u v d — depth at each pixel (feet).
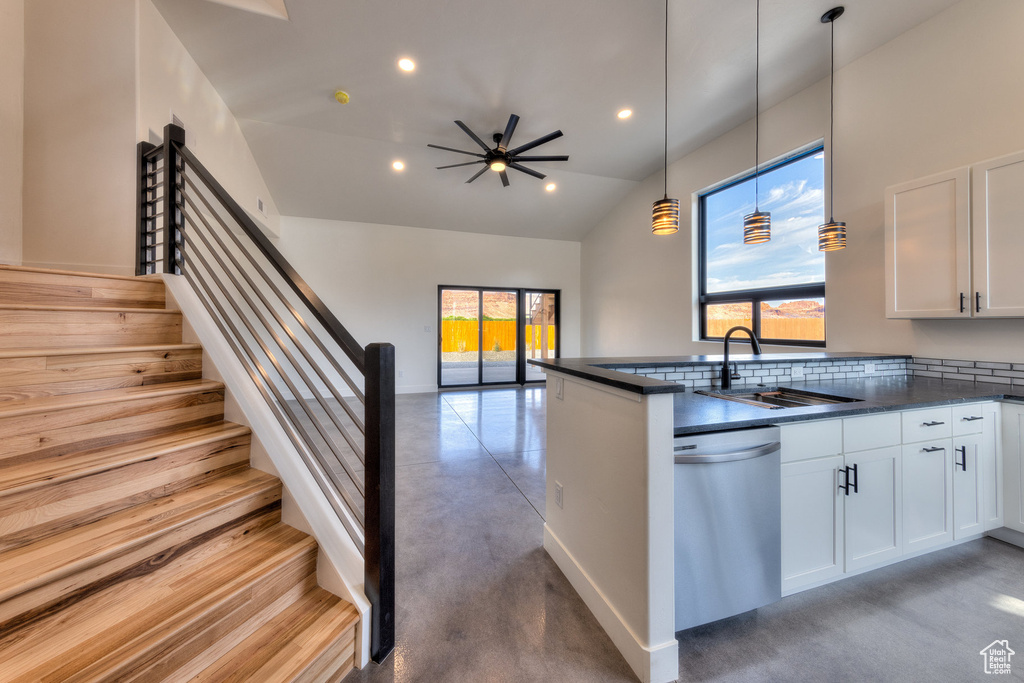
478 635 4.71
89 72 8.27
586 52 10.19
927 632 4.73
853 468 5.41
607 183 19.45
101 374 4.89
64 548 3.34
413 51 10.23
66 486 3.62
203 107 11.32
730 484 4.58
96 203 8.27
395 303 21.89
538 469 10.46
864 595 5.41
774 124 12.55
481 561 6.29
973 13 8.08
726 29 9.34
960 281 7.39
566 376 5.96
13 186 8.05
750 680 4.11
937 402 5.99
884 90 9.68
